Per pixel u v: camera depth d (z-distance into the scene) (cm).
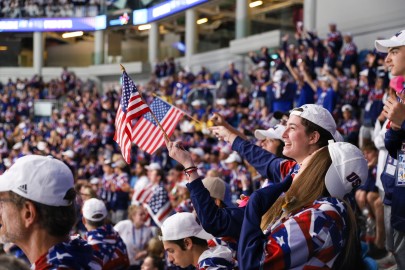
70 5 2656
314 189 236
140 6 2408
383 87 1067
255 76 1727
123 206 1213
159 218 696
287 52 1513
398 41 307
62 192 205
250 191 785
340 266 227
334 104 1123
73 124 2261
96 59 3216
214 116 385
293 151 271
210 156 1147
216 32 2580
